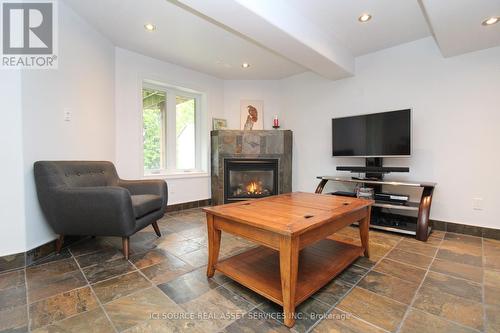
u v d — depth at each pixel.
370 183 2.99
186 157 4.25
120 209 1.94
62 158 2.33
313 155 4.09
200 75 4.16
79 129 2.54
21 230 1.88
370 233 2.78
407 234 2.66
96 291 1.56
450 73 2.80
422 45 2.97
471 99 2.69
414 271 1.86
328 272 1.68
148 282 1.68
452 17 2.04
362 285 1.66
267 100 4.58
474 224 2.70
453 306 1.42
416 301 1.48
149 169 3.77
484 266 1.94
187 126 4.25
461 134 2.75
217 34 2.88
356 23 2.63
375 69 3.34
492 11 1.95
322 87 3.94
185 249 2.27
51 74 2.20
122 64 3.25
